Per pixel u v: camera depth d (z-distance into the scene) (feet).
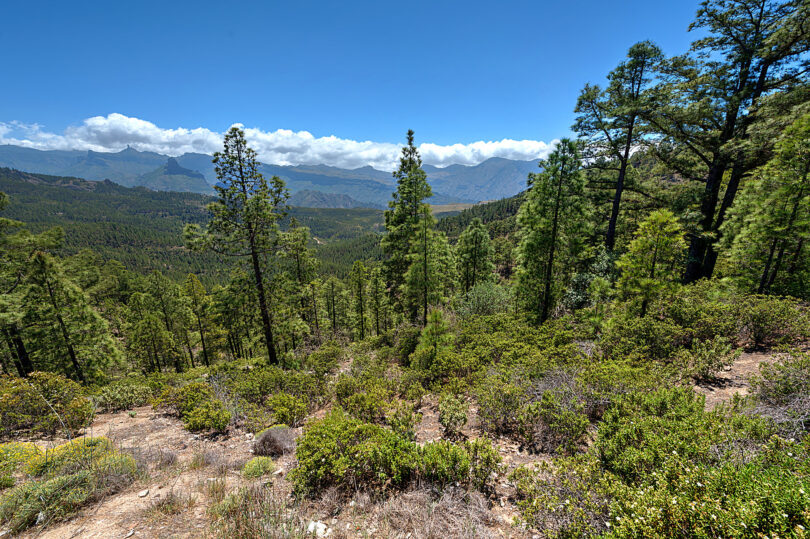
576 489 12.30
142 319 97.50
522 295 55.67
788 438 13.52
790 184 39.88
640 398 18.02
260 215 52.80
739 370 24.93
